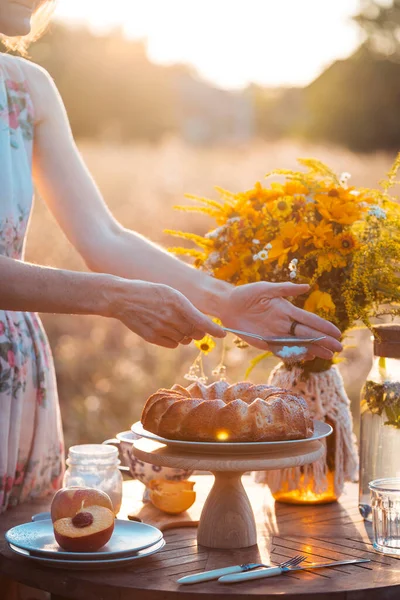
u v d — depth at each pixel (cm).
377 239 192
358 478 204
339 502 205
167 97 3062
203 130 3241
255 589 143
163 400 172
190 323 171
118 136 2788
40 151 212
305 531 181
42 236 813
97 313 170
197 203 1106
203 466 159
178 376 545
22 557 157
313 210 197
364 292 193
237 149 1731
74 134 2803
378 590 144
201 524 171
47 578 150
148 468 200
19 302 167
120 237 212
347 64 2439
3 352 192
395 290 192
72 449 195
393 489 166
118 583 146
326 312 193
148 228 941
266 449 165
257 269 198
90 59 2830
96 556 150
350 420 205
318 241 190
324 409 200
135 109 2925
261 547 169
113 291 168
